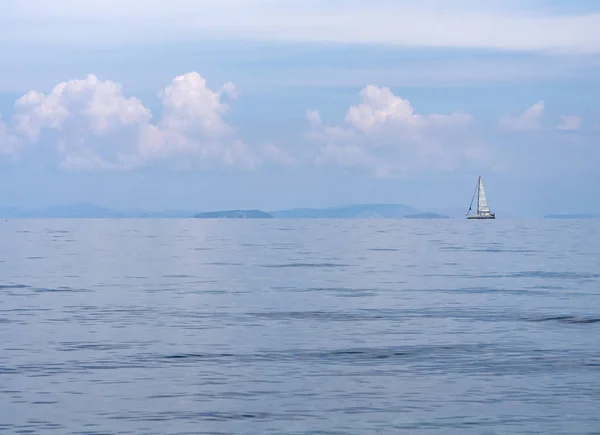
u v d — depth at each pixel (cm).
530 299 4516
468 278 5931
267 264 7612
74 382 2430
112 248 10925
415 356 2816
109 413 2111
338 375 2528
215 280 5825
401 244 12194
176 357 2803
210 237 15450
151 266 7331
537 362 2705
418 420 2058
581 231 18888
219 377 2502
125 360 2747
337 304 4328
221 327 3475
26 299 4553
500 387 2369
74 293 4891
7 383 2414
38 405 2178
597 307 4128
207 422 2041
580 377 2488
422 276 6134
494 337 3195
